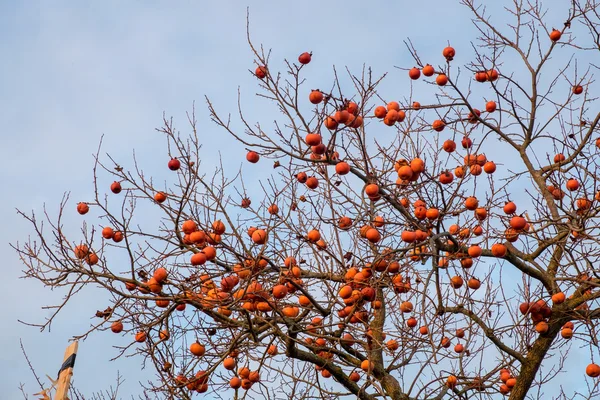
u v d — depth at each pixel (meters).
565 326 7.63
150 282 6.44
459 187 6.35
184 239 6.86
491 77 7.87
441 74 7.67
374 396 7.68
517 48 8.15
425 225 6.57
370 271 6.34
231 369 6.59
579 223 6.96
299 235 6.70
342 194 6.61
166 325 6.84
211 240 6.54
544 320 7.23
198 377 6.36
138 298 6.22
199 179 6.98
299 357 7.08
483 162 7.12
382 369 7.47
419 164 6.26
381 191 6.34
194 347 6.64
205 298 6.50
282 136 6.88
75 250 6.70
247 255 6.34
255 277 6.31
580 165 7.38
